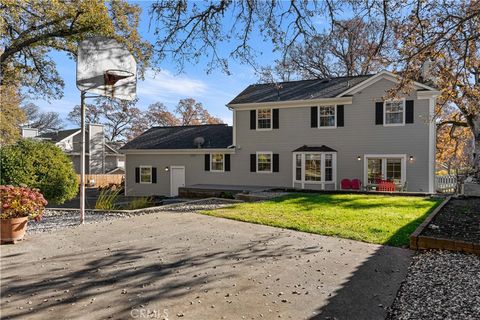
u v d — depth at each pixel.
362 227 7.16
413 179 16.53
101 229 7.00
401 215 8.60
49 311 3.33
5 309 3.37
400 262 4.96
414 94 16.42
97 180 30.28
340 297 3.74
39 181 10.10
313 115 18.67
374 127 17.30
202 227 7.24
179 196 18.64
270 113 19.73
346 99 17.78
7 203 5.79
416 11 6.06
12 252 5.31
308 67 23.53
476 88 9.01
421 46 6.48
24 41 15.72
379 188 16.45
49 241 6.00
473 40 6.42
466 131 24.02
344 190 15.70
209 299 3.66
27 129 36.59
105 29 14.93
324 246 5.79
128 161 23.12
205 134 23.03
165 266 4.71
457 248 5.39
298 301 3.63
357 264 4.86
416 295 3.77
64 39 16.80
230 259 5.05
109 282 4.10
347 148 17.94
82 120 7.95
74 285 4.00
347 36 7.31
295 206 10.23
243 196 13.59
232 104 20.33
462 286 3.96
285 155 19.38
